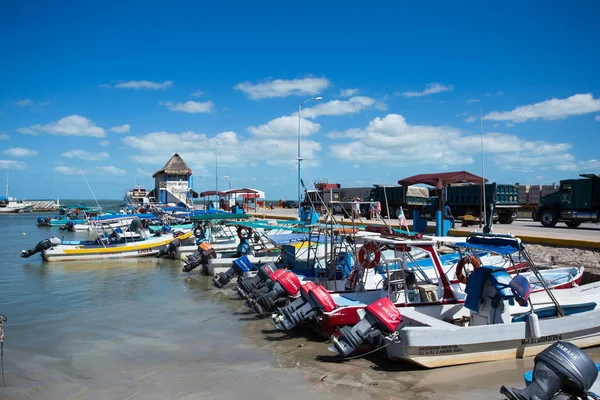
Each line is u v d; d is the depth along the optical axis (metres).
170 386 7.95
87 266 22.17
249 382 8.05
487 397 7.29
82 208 58.41
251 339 10.58
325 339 10.51
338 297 11.11
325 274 13.62
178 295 15.39
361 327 8.49
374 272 11.79
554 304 10.05
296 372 8.50
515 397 5.36
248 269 15.27
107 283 17.64
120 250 24.38
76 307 13.75
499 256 16.02
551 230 24.58
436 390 7.57
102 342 10.40
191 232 27.17
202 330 11.30
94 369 8.77
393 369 8.54
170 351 9.77
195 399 7.41
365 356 9.27
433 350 8.22
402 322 9.33
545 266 14.93
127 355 9.53
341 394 7.48
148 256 25.08
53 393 7.75
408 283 10.21
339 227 14.08
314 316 10.11
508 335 8.53
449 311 9.99
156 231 29.91
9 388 7.95
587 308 10.05
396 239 10.48
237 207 35.75
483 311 9.20
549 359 5.30
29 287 16.89
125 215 27.83
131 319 12.36
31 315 12.81
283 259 15.66
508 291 8.61
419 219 22.06
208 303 14.21
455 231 23.31
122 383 8.11
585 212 25.56
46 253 23.38
